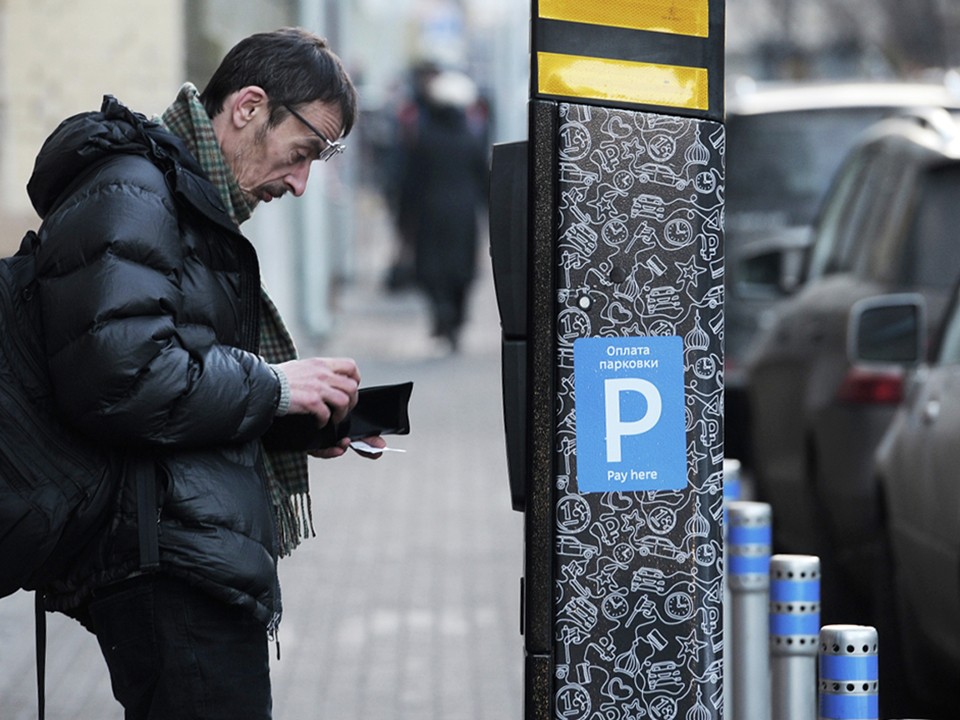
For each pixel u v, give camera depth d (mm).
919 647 17375
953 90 35656
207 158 10477
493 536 26766
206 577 9812
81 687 18281
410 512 28875
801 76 84875
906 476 17422
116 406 9555
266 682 10281
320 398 10273
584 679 10266
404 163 69562
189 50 36312
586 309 10172
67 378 9602
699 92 10211
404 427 11391
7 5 33438
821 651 10688
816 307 24125
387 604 22188
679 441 10273
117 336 9539
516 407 10289
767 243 34219
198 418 9734
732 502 14352
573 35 10086
